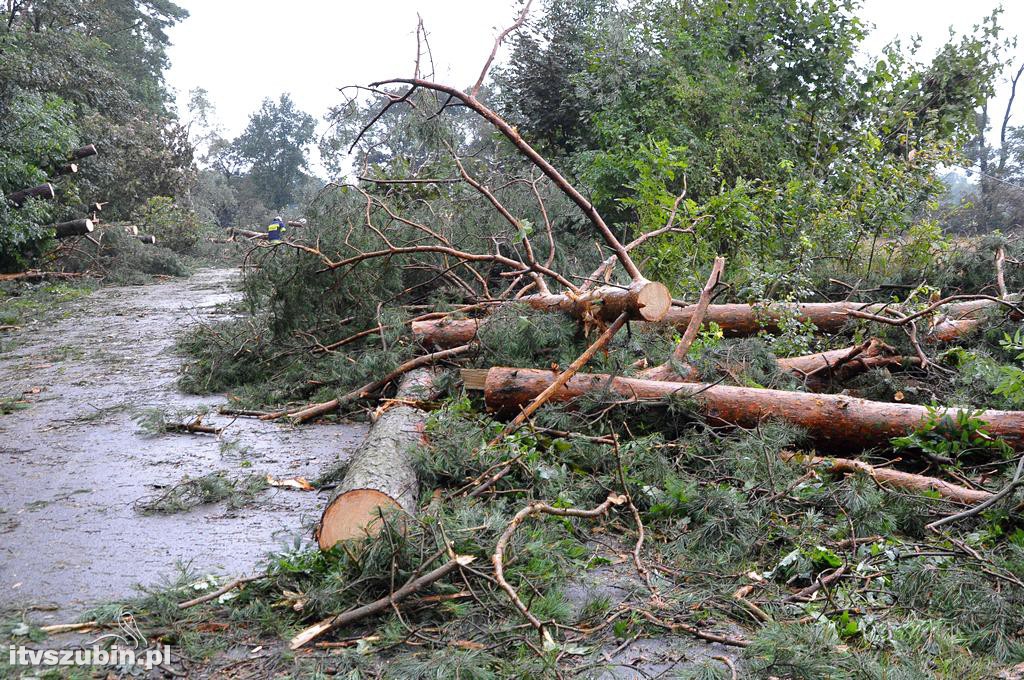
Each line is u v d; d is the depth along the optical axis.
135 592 3.52
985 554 3.65
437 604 3.24
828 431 4.92
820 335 7.40
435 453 4.59
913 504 4.09
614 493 4.32
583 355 5.43
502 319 6.50
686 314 7.47
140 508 4.62
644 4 14.41
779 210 9.85
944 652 2.89
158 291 18.23
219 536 4.20
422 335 7.08
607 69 13.88
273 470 5.30
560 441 4.92
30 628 3.14
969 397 5.59
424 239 8.44
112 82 30.16
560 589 3.39
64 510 4.59
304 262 7.45
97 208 21.91
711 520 3.93
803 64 13.77
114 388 7.95
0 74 18.84
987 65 13.59
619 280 9.00
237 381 7.85
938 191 11.20
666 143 10.18
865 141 11.51
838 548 3.78
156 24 52.34
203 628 3.19
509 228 9.04
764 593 3.41
